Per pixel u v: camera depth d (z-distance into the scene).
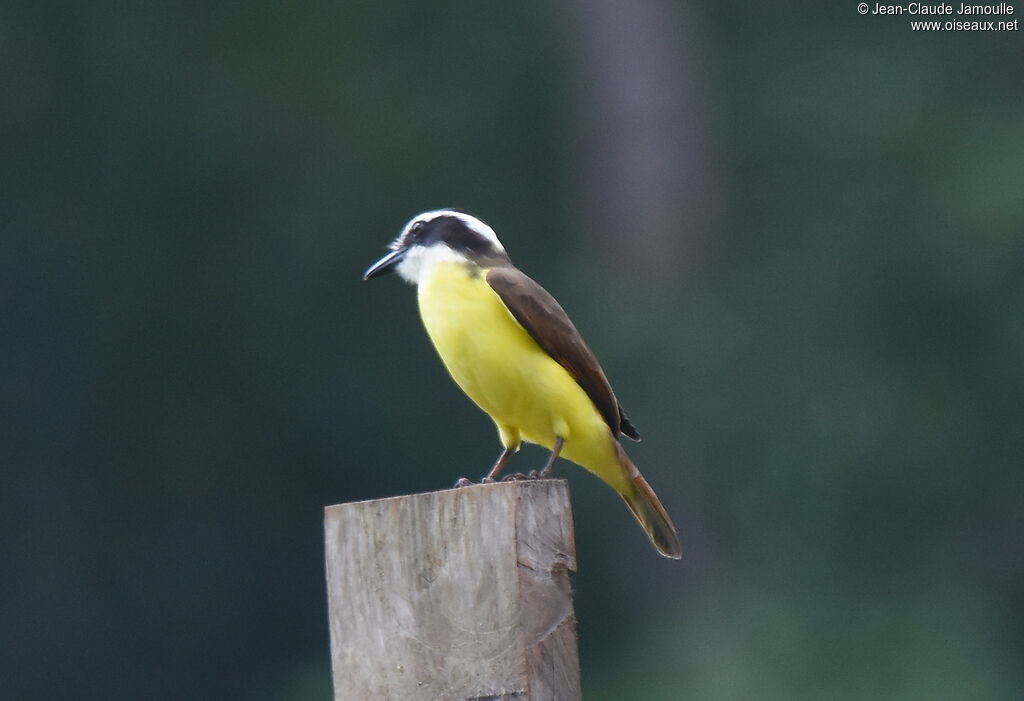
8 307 20.44
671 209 20.88
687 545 18.53
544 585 4.92
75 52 21.34
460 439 20.19
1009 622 18.38
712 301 20.02
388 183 21.47
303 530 20.28
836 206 20.36
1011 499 18.89
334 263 20.91
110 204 20.94
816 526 18.56
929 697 15.91
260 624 20.22
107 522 20.17
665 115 21.08
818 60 21.28
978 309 19.55
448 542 4.95
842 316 19.67
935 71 20.83
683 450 18.86
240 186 21.19
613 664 18.11
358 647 5.02
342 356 20.56
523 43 22.00
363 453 20.41
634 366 19.33
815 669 16.27
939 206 19.84
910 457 18.95
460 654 4.91
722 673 16.28
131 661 20.02
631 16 21.36
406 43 22.12
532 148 21.73
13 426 20.16
